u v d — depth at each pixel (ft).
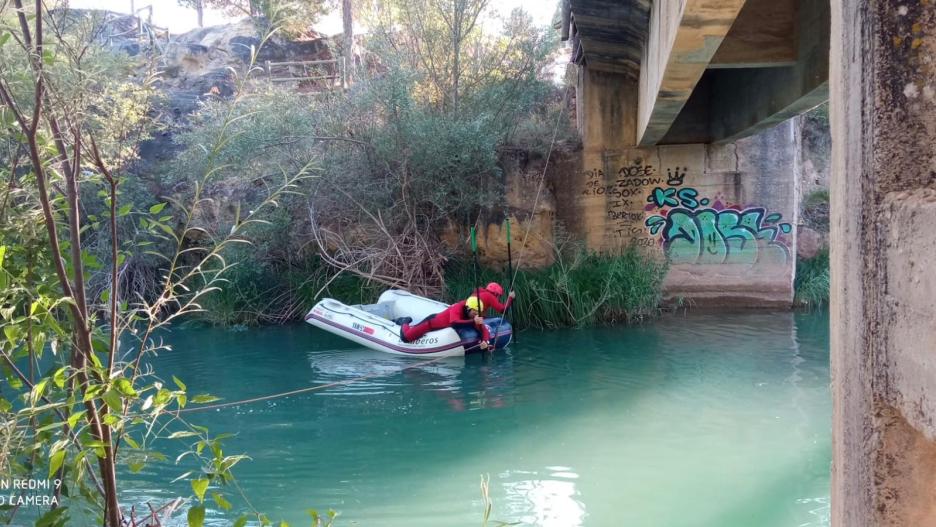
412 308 37.70
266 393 27.09
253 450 20.42
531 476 18.02
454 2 44.78
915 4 4.55
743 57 23.57
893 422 4.65
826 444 19.61
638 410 23.54
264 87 42.45
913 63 4.58
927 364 4.01
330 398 26.25
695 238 43.24
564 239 44.16
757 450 19.33
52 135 8.09
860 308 4.96
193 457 19.74
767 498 16.20
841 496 5.36
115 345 8.25
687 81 21.94
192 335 39.93
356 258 42.39
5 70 7.98
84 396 7.48
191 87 58.54
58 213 9.09
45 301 7.57
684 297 43.73
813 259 47.32
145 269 43.47
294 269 44.55
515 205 43.91
